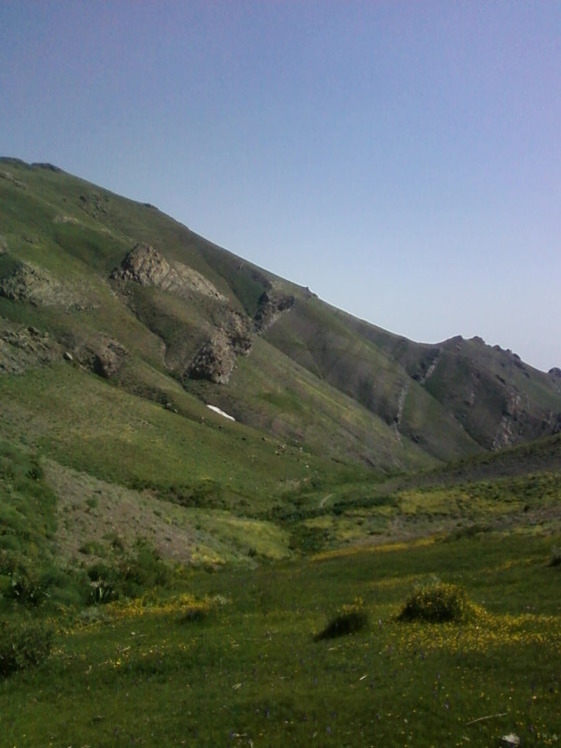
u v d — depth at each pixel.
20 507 32.66
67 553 31.30
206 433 118.75
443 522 68.06
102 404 103.75
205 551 45.69
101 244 196.50
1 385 91.38
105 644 19.59
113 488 50.81
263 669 15.15
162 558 39.31
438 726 10.62
